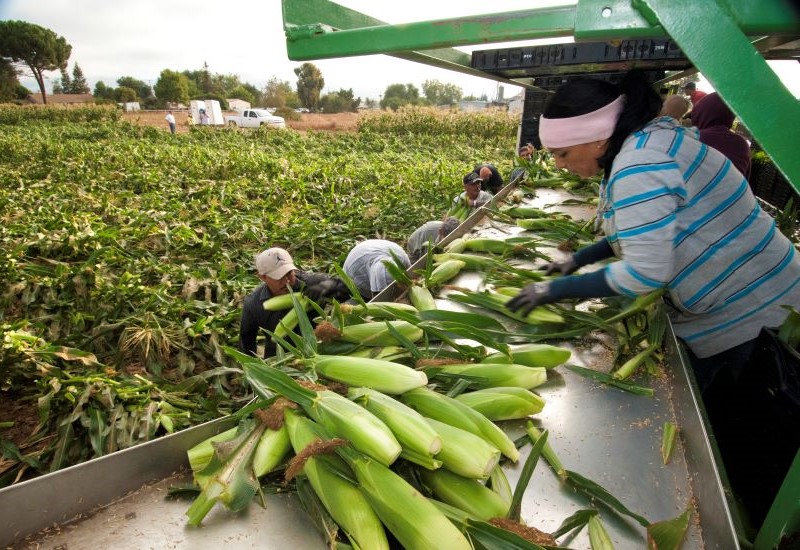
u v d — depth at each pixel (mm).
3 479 2617
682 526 1094
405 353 1842
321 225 7203
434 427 1323
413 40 1343
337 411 1301
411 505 1123
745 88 895
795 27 916
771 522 1180
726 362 2127
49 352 3273
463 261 2703
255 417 1405
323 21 1605
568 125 1729
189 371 3697
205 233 6426
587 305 2242
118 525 1173
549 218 3586
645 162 1616
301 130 46625
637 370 1817
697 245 1884
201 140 27016
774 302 1973
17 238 6047
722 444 2191
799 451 1070
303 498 1233
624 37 1143
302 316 1810
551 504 1263
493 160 18500
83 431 2746
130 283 4547
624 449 1430
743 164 3340
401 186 10750
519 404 1511
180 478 1331
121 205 9008
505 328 2078
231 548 1129
